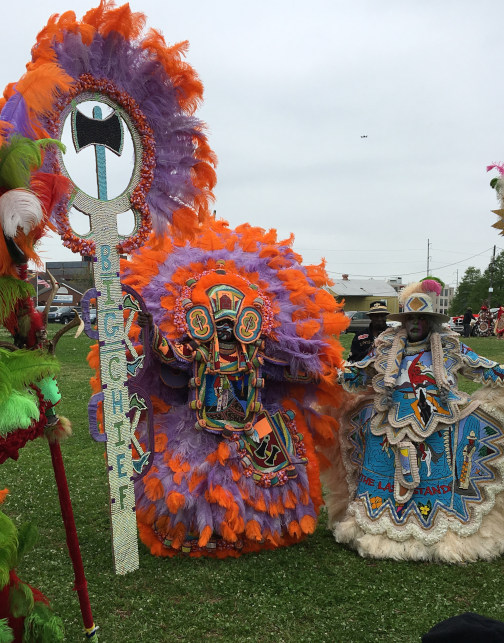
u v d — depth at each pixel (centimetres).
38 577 377
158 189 398
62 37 343
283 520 434
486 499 425
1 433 241
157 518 420
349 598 357
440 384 428
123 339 386
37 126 289
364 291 3488
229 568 396
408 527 416
